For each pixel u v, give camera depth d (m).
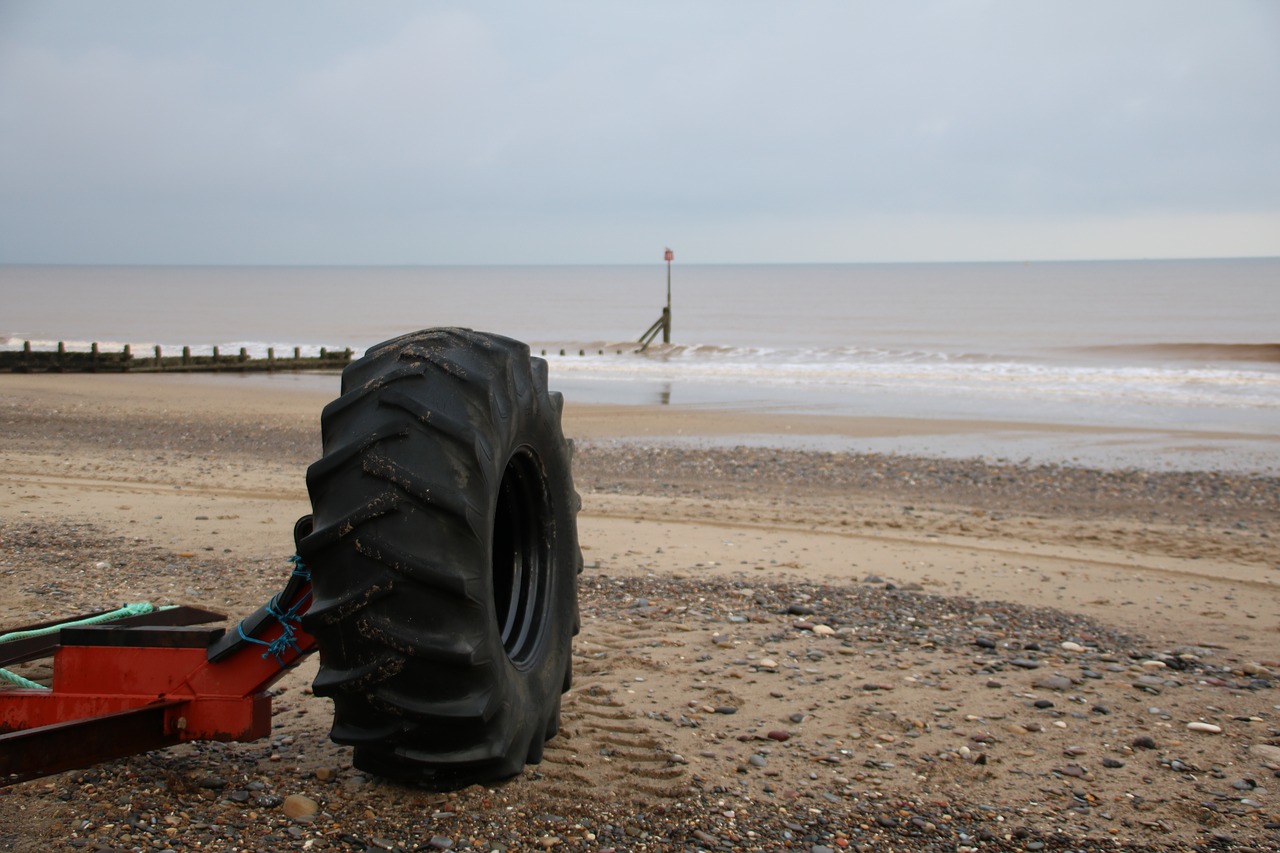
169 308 105.00
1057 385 29.47
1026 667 5.59
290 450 16.33
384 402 3.14
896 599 7.18
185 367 36.50
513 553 4.03
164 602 6.43
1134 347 44.75
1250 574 8.67
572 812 3.54
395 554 2.96
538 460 3.91
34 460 13.61
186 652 3.54
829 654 5.74
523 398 3.63
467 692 3.12
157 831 3.28
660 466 15.34
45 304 112.12
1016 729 4.58
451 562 3.03
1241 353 42.28
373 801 3.54
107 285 199.25
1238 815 3.74
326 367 38.88
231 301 124.19
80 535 8.43
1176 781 4.05
